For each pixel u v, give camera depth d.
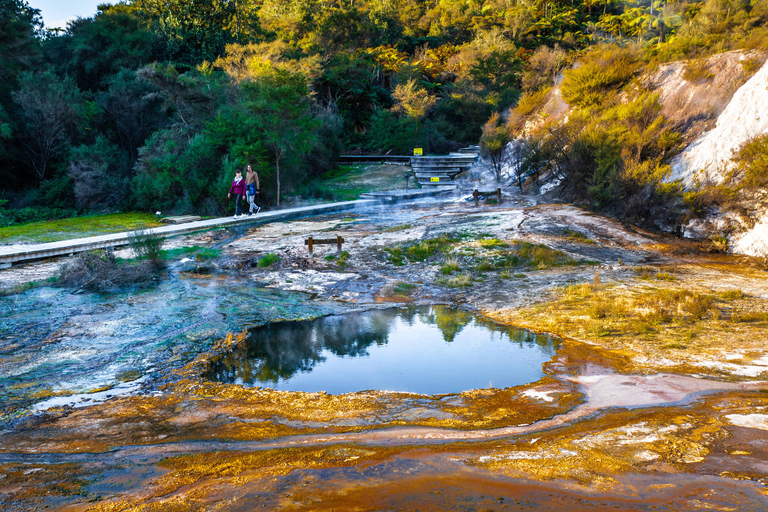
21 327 6.31
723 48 15.62
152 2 34.69
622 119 15.46
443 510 2.33
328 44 40.28
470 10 68.44
